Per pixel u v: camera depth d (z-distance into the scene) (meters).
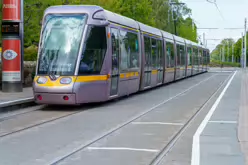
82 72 16.61
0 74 22.84
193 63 47.56
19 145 10.16
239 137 11.09
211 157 8.93
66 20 17.16
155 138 11.05
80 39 16.77
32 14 24.67
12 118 14.62
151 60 25.81
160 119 14.44
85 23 16.97
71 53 16.64
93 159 8.77
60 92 16.28
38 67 16.88
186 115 15.45
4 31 20.64
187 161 8.62
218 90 27.59
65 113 15.88
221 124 13.30
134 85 21.98
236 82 37.00
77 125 13.12
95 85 17.08
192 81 38.38
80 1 29.41
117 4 34.84
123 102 19.81
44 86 16.45
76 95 16.34
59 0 25.19
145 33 24.41
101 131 12.05
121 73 19.56
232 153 9.30
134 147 9.94
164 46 30.08
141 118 14.65
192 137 11.23
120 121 13.92
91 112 16.17
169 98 21.94
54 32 17.06
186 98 22.02
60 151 9.49
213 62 114.75
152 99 21.36
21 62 21.08
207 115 15.38
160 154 9.26
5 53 20.70
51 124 13.34
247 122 13.70
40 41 17.16
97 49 17.25
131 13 38.62
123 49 19.89
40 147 9.91
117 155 9.12
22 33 21.05
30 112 16.16
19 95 19.25
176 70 35.34
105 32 17.66
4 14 20.67
